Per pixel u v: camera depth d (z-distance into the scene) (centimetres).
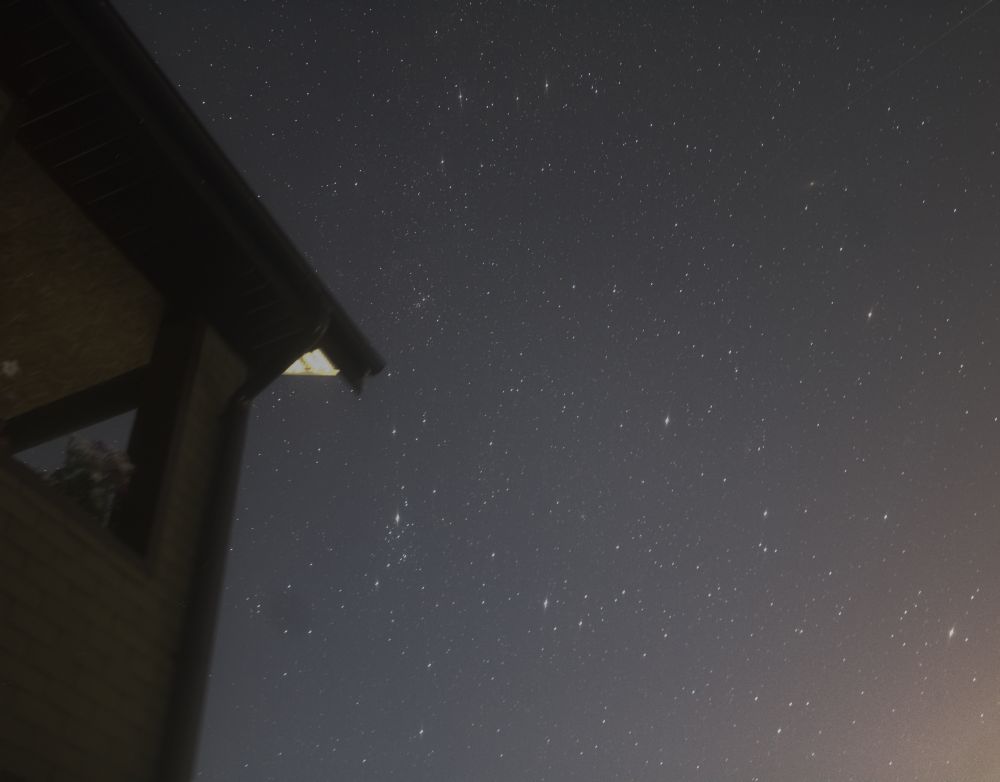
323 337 617
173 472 526
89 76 469
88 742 432
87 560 452
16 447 627
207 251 549
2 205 512
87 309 567
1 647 395
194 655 508
